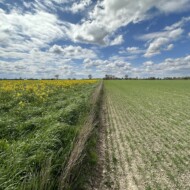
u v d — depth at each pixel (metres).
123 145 7.68
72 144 5.12
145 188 4.76
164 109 16.22
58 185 3.77
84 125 6.86
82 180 4.63
